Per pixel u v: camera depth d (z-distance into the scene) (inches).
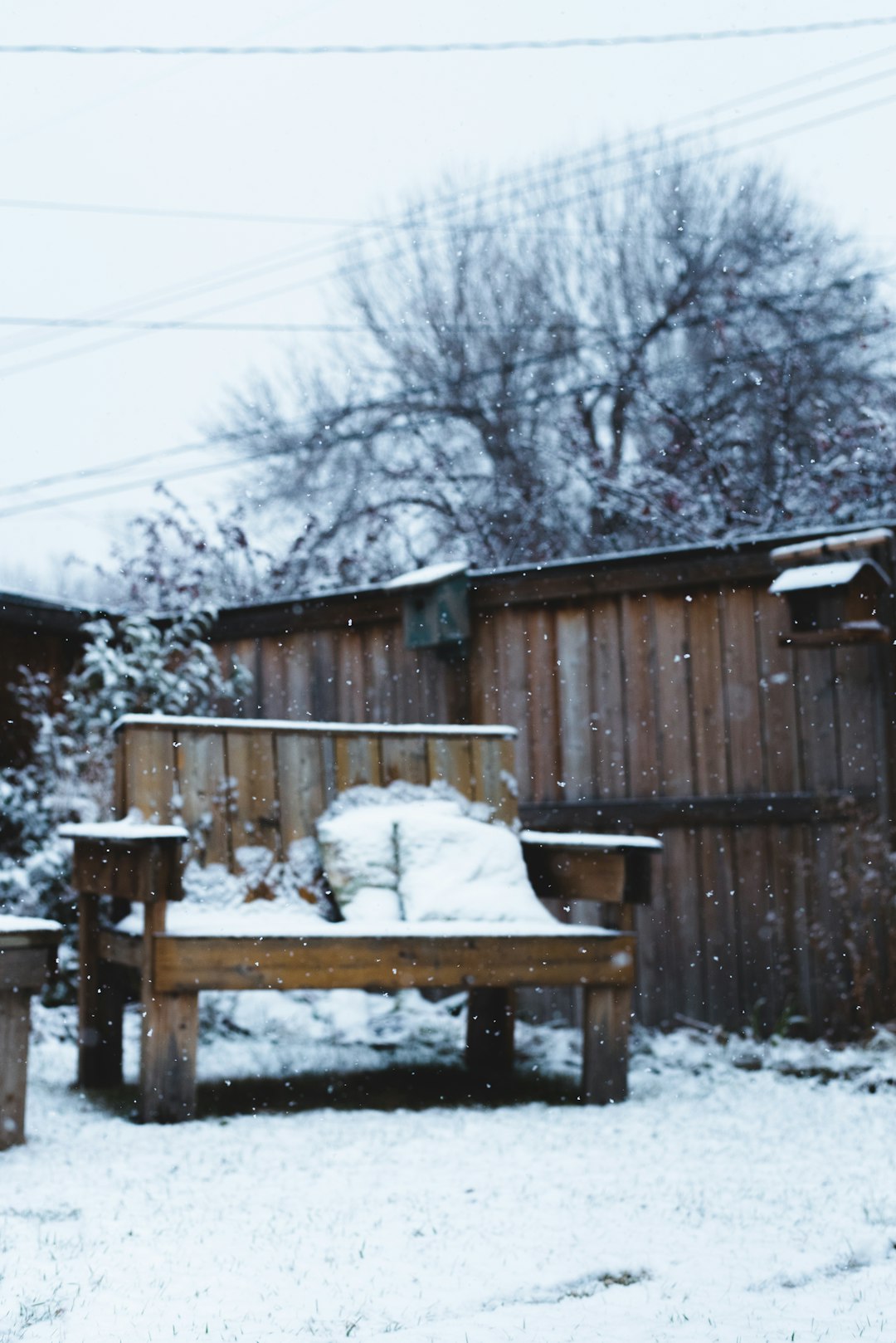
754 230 570.6
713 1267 99.7
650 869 183.2
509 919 184.5
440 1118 165.5
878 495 436.8
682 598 251.3
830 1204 120.6
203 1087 190.5
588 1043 179.6
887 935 226.1
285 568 482.6
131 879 166.9
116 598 532.4
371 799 200.2
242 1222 113.3
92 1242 105.7
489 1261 101.3
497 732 209.3
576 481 557.9
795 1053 219.9
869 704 231.1
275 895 188.1
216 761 190.5
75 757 263.6
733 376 534.3
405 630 268.4
